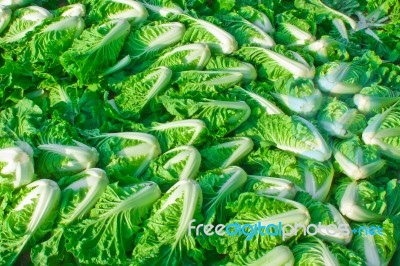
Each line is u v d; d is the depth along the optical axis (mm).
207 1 3580
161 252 2678
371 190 2854
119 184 2830
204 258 2721
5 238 2713
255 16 3406
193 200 2734
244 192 2797
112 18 3309
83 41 3154
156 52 3234
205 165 2939
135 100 3062
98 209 2742
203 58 3162
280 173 2908
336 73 3139
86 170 2818
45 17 3312
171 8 3375
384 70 3244
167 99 3027
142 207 2762
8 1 3359
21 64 3146
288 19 3439
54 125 2922
